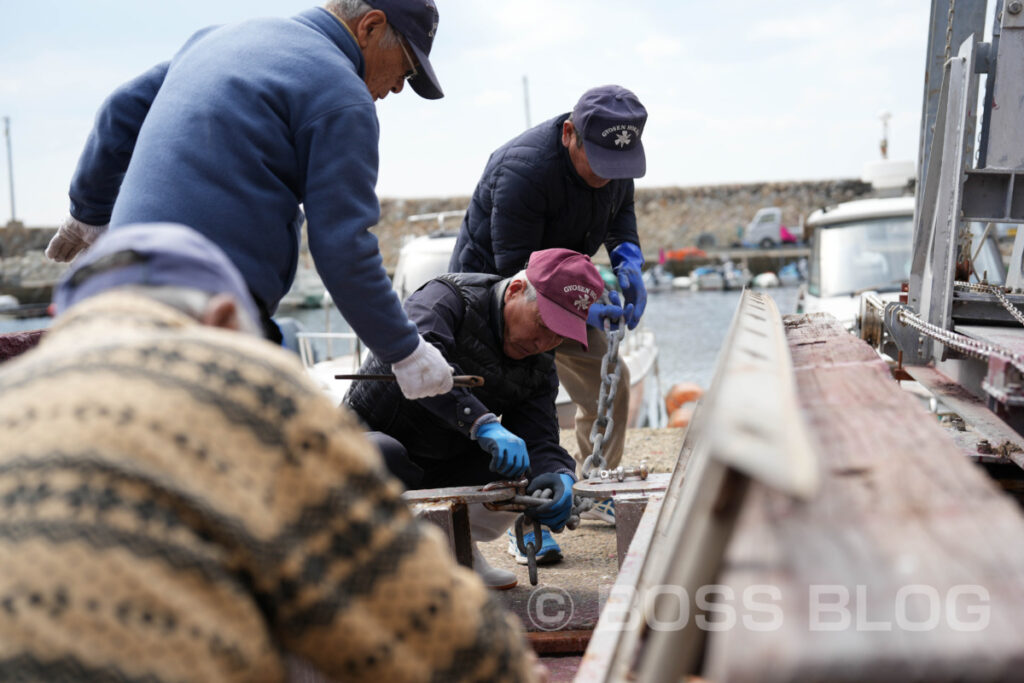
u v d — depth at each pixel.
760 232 48.59
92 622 0.86
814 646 0.77
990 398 2.51
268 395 1.00
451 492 2.82
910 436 1.38
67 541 0.87
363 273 2.48
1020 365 1.74
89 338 1.03
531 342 3.23
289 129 2.45
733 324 1.99
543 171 3.96
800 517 1.01
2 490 0.90
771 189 51.31
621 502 2.65
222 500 0.94
